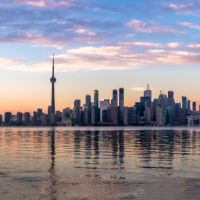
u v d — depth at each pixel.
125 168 31.66
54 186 23.00
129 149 56.06
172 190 21.67
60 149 56.31
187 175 27.47
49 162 36.56
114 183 24.05
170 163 35.62
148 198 19.52
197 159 39.62
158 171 29.67
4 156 43.53
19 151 51.97
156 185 23.30
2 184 23.72
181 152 49.69
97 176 27.02
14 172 29.14
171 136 125.62
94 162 36.56
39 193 20.84
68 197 19.80
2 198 19.61
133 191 21.39
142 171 29.72
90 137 115.88
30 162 36.56
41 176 27.03
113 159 39.56
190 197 19.75
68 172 29.11
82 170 30.31
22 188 22.36
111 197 19.78
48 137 117.12
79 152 49.88
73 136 127.50
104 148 58.62
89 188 22.33
